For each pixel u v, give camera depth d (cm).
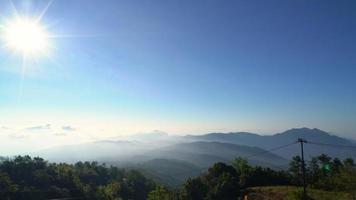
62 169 16062
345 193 6241
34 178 14062
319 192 7188
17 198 11662
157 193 11531
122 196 16250
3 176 12056
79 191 14350
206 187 11025
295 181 11656
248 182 11094
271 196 8219
